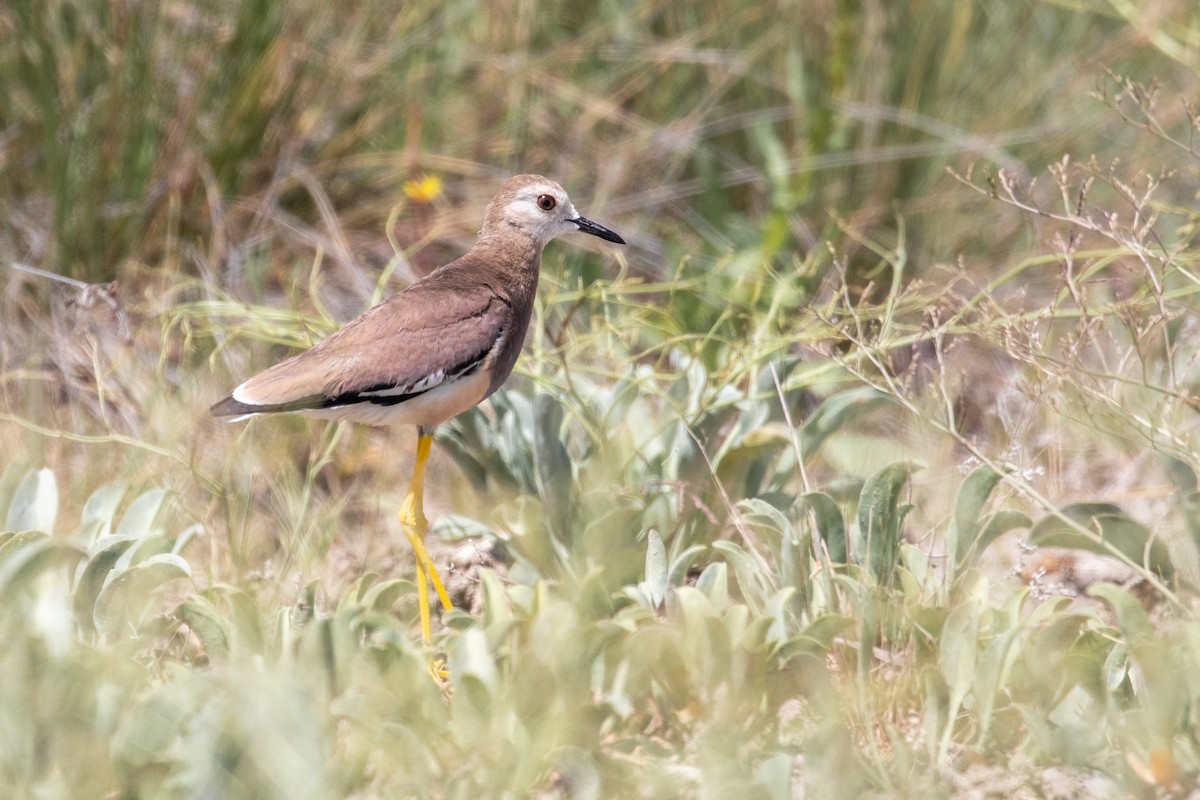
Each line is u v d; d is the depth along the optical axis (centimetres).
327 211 1421
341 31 1491
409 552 1093
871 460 1182
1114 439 1125
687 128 1568
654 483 985
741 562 895
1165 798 707
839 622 799
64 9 1386
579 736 721
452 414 1001
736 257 1468
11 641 722
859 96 1552
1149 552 858
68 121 1384
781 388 1048
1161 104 1542
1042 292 1432
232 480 1113
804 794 678
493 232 1080
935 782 718
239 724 659
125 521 938
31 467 988
